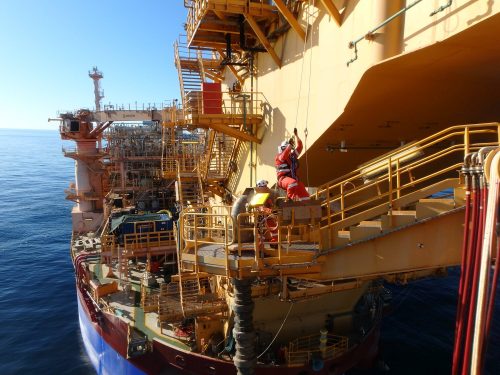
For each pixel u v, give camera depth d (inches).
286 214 281.0
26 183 3587.6
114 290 746.8
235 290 315.9
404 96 339.6
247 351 315.9
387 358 672.4
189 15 611.8
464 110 381.1
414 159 352.2
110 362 662.5
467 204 196.5
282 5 426.0
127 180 1658.5
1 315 945.5
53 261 1355.8
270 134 539.8
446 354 683.4
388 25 287.0
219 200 863.1
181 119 651.5
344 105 351.3
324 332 531.2
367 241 284.7
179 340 565.9
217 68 813.9
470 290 192.1
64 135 1439.5
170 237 848.3
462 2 229.8
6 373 720.3
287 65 481.7
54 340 837.8
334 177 544.1
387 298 768.9
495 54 262.4
